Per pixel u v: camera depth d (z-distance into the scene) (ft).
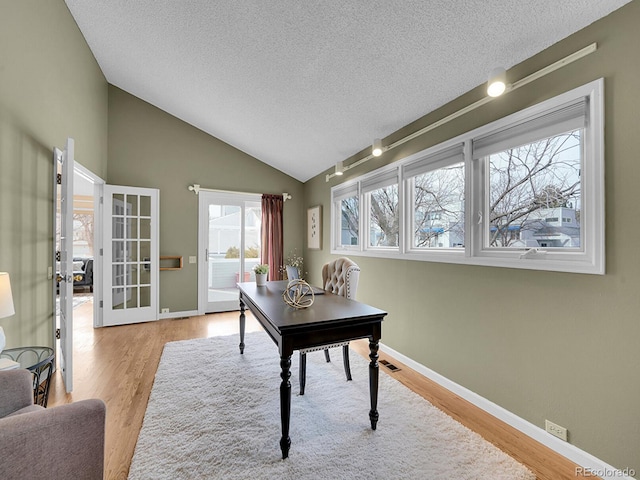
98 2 8.88
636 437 4.44
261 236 16.66
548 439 5.52
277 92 10.07
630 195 4.50
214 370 8.59
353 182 12.44
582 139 5.35
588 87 4.96
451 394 7.49
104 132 13.07
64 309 7.48
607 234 4.75
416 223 9.49
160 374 8.31
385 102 8.66
